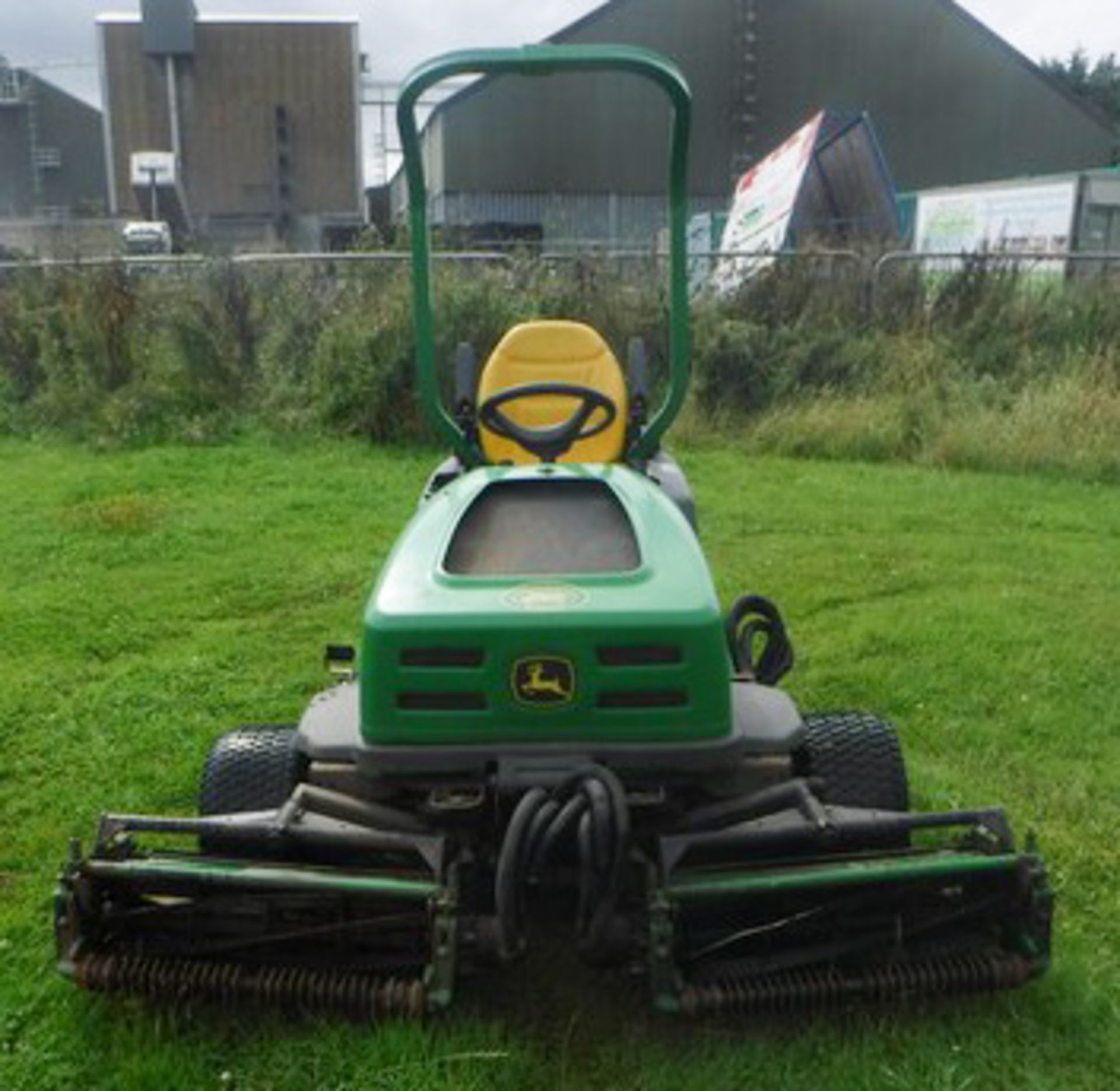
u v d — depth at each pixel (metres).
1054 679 4.45
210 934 2.54
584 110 31.80
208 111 38.31
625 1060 2.45
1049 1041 2.47
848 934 2.50
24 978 2.71
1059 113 34.34
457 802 2.50
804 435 8.95
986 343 10.04
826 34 33.03
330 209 39.19
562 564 2.64
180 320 9.87
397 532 6.61
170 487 7.76
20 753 3.90
